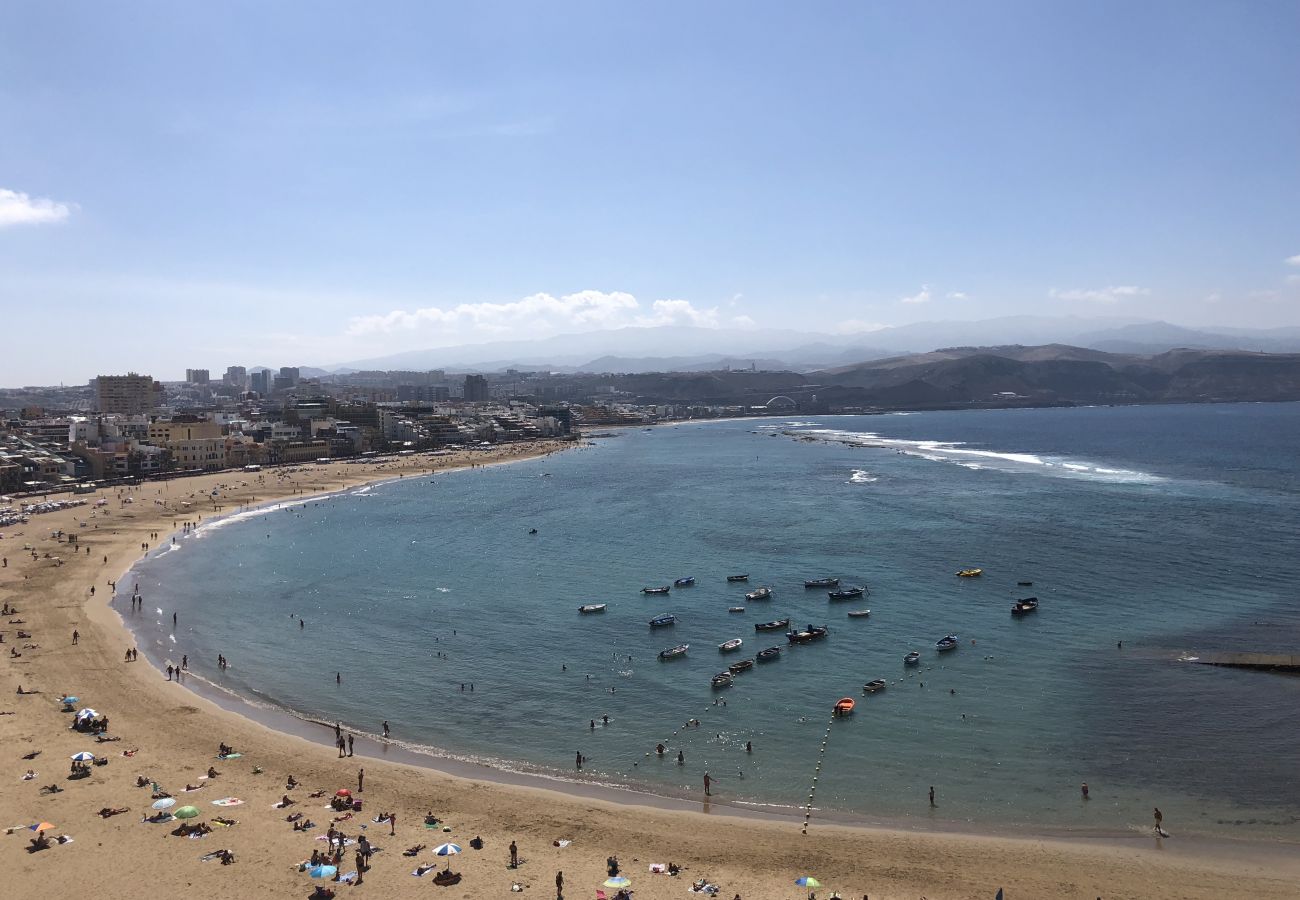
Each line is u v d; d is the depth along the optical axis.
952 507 199.25
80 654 97.00
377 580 138.00
